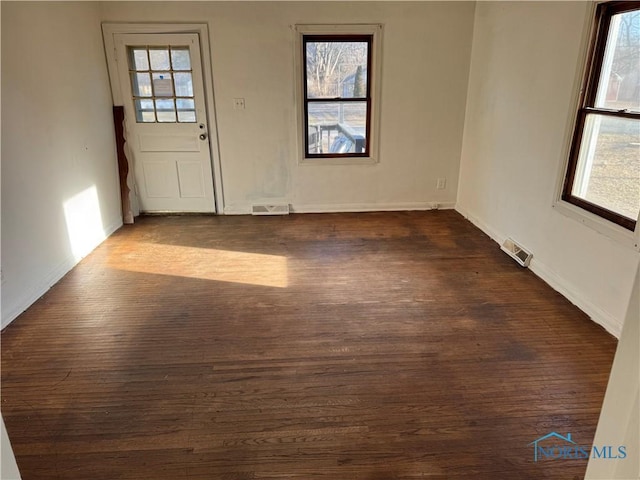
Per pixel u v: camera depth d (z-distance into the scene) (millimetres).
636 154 2484
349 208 5117
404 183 5082
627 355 941
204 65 4516
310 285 3291
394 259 3764
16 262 2881
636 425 915
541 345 2512
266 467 1739
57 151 3447
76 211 3730
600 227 2688
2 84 2795
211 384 2215
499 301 3016
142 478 1692
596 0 2670
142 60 4496
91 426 1945
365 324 2750
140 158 4812
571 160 3000
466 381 2221
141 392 2158
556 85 3119
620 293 2547
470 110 4719
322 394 2137
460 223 4688
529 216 3535
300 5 4406
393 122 4852
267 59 4547
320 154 4980
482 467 1732
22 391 2164
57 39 3504
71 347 2525
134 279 3400
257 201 5055
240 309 2945
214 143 4793
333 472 1716
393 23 4512
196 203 5020
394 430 1914
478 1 4430
